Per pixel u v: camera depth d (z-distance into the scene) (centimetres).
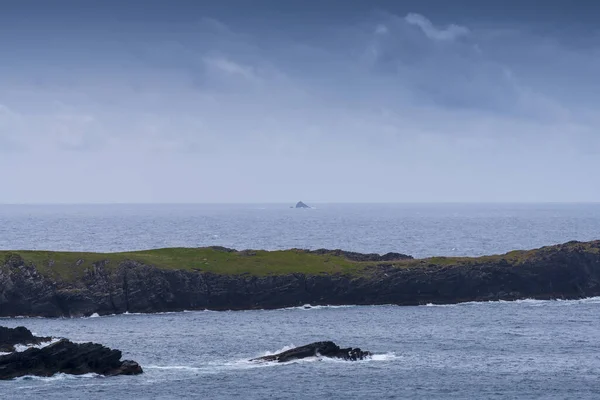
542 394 18238
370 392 18275
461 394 18188
